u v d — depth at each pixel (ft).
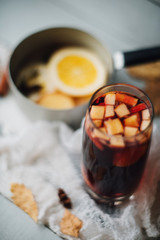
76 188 1.52
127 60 1.70
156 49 1.71
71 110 1.58
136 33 1.99
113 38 1.98
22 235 1.40
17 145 1.59
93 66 1.82
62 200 1.47
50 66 1.81
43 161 1.60
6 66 1.78
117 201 1.47
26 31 1.99
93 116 1.22
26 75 1.80
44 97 1.72
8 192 1.49
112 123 1.20
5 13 2.02
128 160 1.21
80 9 2.04
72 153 1.62
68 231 1.39
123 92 1.28
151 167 1.49
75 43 1.88
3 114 1.76
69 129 1.64
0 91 1.77
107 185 1.35
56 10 2.04
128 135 1.18
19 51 1.74
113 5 2.03
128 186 1.36
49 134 1.63
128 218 1.38
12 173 1.54
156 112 1.70
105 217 1.42
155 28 2.00
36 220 1.41
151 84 1.79
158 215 1.40
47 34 1.80
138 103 1.25
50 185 1.51
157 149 1.50
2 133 1.71
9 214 1.44
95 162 1.27
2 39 1.95
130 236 1.37
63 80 1.77
